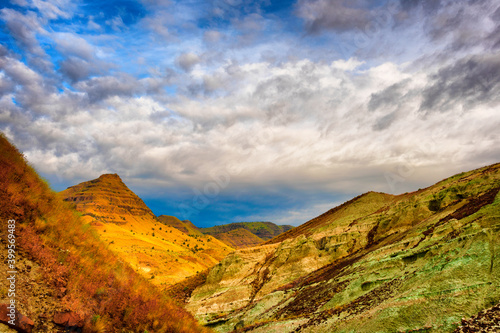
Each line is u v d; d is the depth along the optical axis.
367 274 36.31
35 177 13.89
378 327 22.80
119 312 10.62
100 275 11.45
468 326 18.17
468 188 48.00
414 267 30.69
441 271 25.06
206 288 66.81
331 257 58.41
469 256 24.67
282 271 59.66
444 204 48.44
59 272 9.98
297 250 63.31
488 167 52.16
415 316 21.78
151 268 132.38
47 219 12.00
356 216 67.31
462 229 31.92
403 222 53.22
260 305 48.41
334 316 30.69
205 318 53.56
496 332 16.28
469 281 22.12
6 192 11.16
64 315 8.59
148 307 12.04
